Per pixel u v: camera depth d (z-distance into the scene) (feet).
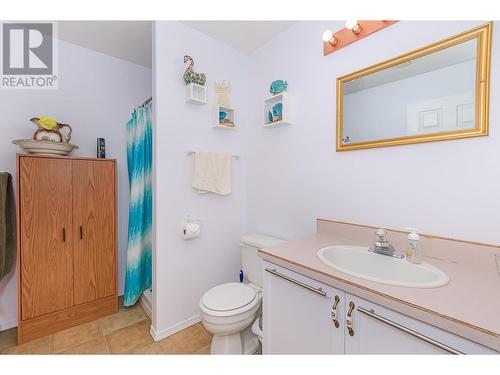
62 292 5.76
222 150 6.64
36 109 6.36
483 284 2.76
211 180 6.17
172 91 5.61
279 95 5.79
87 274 6.12
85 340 5.41
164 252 5.55
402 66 4.01
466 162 3.44
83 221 6.08
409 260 3.53
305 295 3.37
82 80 7.06
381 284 2.72
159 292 5.48
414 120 3.88
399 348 2.45
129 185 7.65
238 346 4.65
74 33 6.45
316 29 5.30
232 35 6.27
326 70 5.11
